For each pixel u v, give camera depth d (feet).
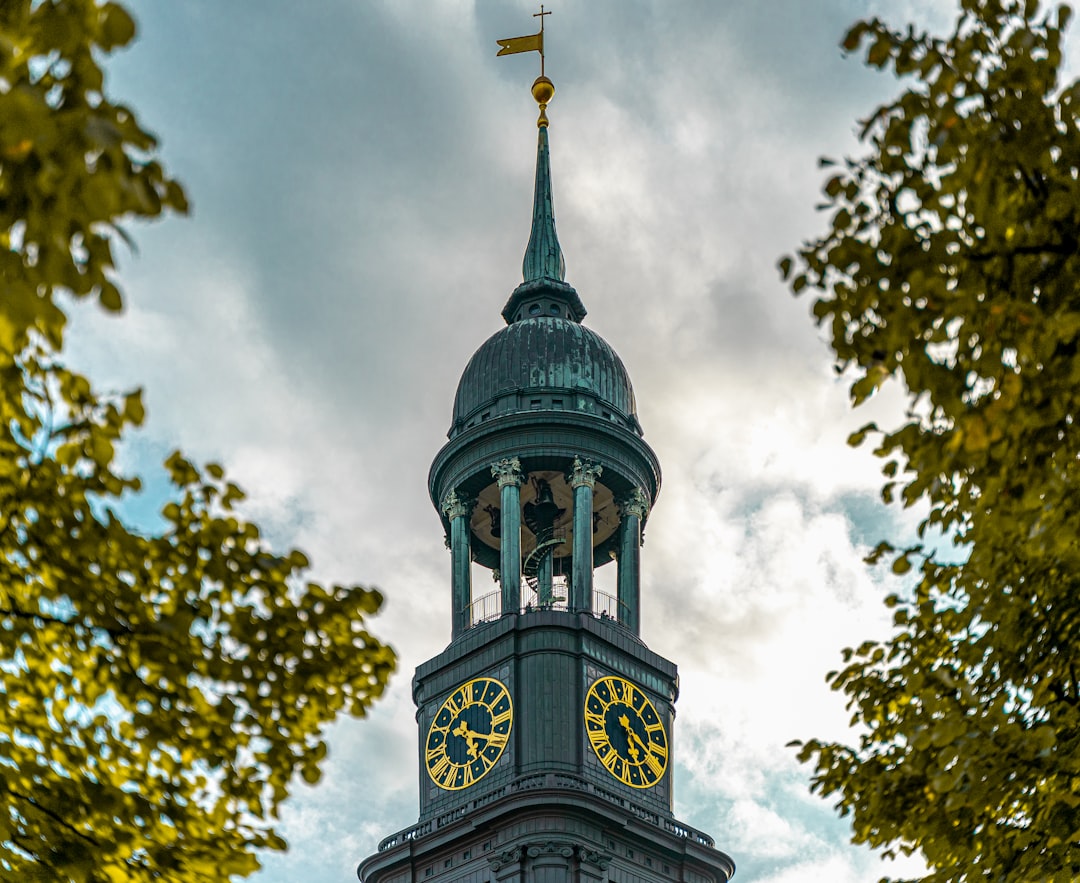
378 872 282.77
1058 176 69.21
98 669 71.20
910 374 67.77
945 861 80.74
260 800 74.33
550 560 306.55
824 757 86.53
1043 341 66.18
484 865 271.90
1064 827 77.66
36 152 49.85
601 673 287.28
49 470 69.10
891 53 71.36
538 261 343.67
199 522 72.84
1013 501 69.77
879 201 70.18
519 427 304.30
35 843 70.23
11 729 71.87
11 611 70.33
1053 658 80.02
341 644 74.13
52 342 56.18
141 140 51.80
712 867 282.36
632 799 279.90
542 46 368.89
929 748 79.92
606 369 319.06
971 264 68.23
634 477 308.40
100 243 51.55
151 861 71.82
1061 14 70.69
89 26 51.47
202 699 72.43
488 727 283.18
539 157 358.02
